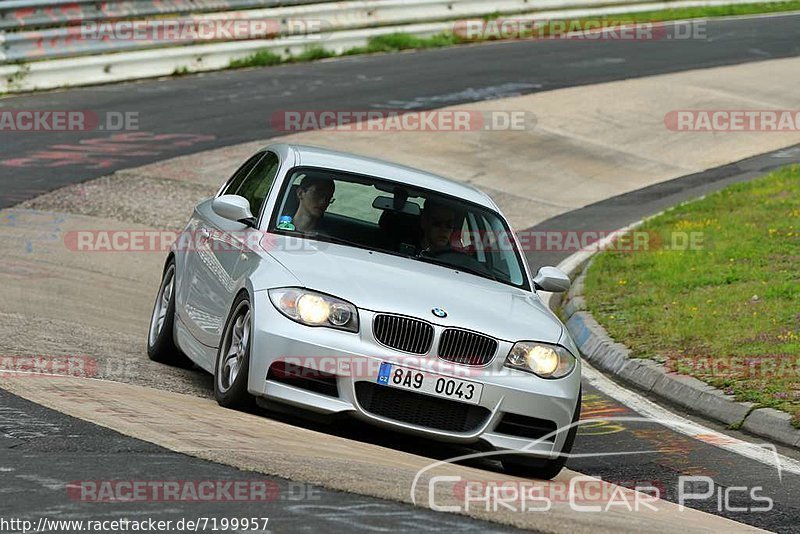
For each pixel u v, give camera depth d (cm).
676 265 4378
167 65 7550
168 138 5972
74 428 1792
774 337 3338
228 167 5538
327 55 8556
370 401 2038
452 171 6066
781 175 5941
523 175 6181
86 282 3622
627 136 7044
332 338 2047
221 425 1950
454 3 9519
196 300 2506
